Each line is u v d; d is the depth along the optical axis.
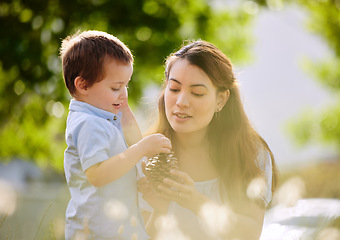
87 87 2.32
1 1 8.81
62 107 9.08
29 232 3.16
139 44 9.33
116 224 2.21
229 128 2.82
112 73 2.31
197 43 2.66
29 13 8.96
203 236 2.81
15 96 8.93
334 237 2.74
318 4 12.72
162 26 9.33
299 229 3.09
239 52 10.93
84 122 2.22
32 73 8.52
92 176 2.13
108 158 2.17
